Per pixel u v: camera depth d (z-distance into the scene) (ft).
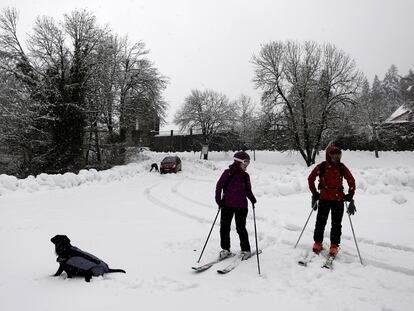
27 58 98.37
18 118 90.22
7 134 90.63
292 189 44.83
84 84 104.58
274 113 134.82
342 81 129.70
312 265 18.97
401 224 27.81
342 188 20.90
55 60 100.99
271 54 131.54
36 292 15.55
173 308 14.12
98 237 26.07
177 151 199.62
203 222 32.17
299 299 15.03
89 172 72.02
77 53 103.86
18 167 96.53
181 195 52.80
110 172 79.00
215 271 18.39
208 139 187.52
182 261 20.06
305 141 131.03
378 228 26.68
